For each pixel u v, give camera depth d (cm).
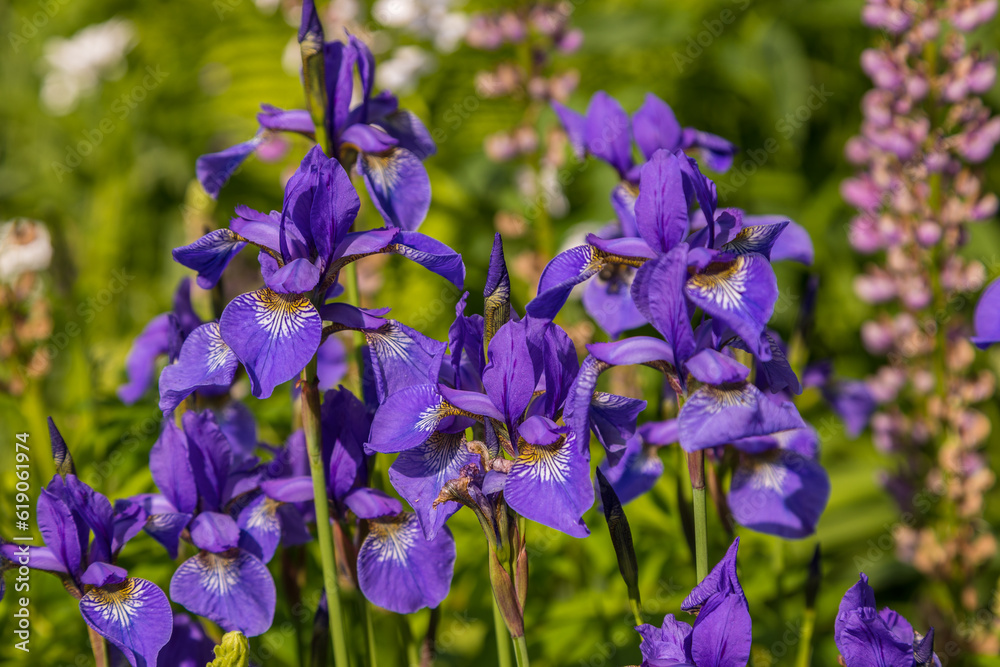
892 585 128
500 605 72
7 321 97
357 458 76
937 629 102
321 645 77
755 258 71
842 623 71
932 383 106
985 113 103
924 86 101
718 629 70
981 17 101
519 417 72
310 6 78
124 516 75
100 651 75
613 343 72
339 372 90
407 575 75
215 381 72
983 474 100
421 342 74
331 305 74
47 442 97
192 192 96
